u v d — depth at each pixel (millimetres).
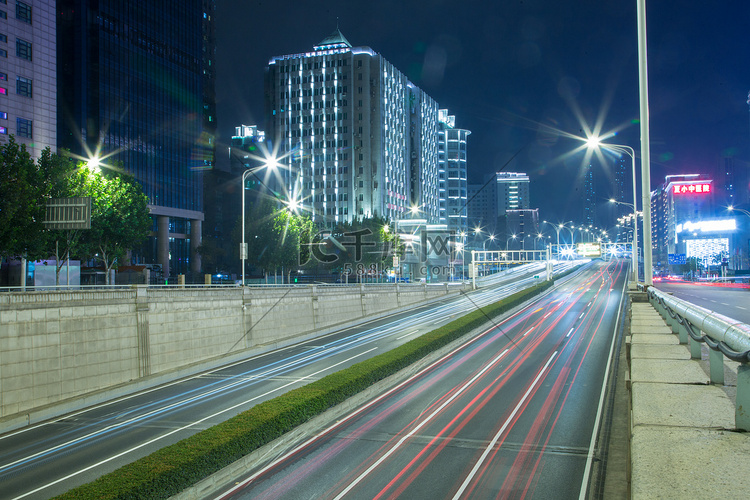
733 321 7672
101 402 26906
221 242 159000
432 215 189125
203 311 36562
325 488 13914
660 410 7465
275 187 148875
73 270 53344
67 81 98312
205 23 172000
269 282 77812
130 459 17484
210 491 14062
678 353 13109
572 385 24188
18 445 20188
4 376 23828
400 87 163750
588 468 14531
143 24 110312
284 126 148375
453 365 30359
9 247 32375
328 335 47188
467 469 14766
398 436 18094
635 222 57312
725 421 6840
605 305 58906
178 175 117625
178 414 23203
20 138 60062
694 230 162625
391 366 26500
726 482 4855
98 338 28641
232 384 29125
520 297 59969
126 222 53188
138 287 31562
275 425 17094
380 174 145750
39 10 62625
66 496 11562
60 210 32688
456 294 83500
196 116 124312
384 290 63781
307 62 148000
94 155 98812
